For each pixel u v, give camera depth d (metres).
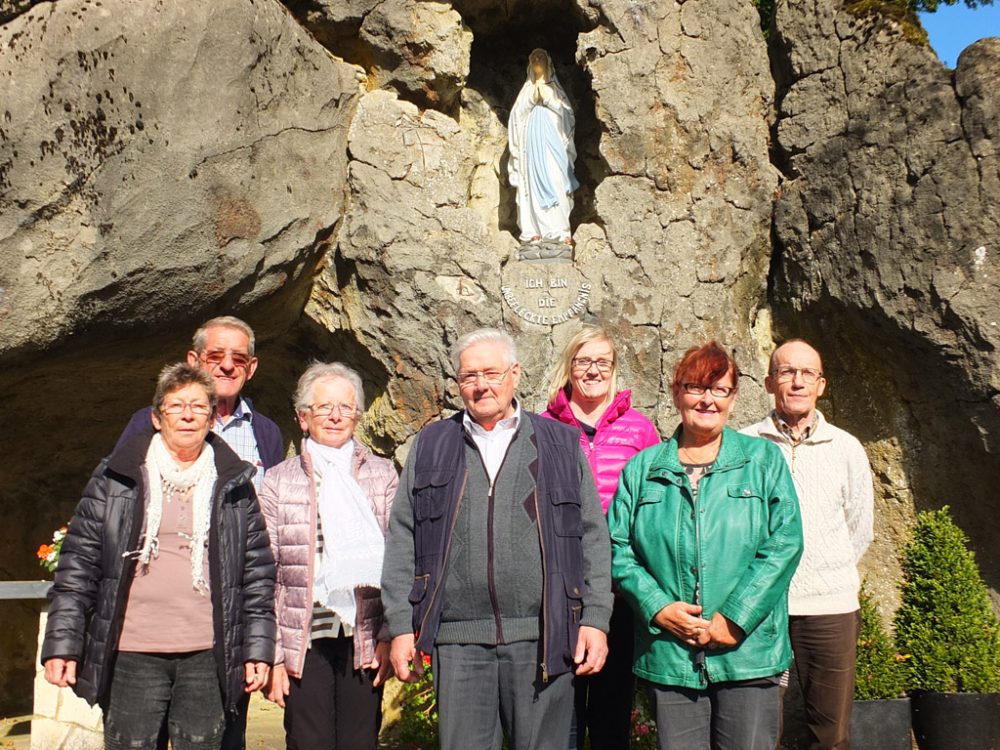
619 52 7.76
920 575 6.24
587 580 3.92
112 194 6.02
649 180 7.71
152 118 6.13
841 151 7.47
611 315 7.41
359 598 4.14
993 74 6.76
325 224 7.30
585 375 4.73
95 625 3.62
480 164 8.46
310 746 4.03
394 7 7.58
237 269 6.72
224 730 3.77
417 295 7.27
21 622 8.92
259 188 6.75
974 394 6.82
